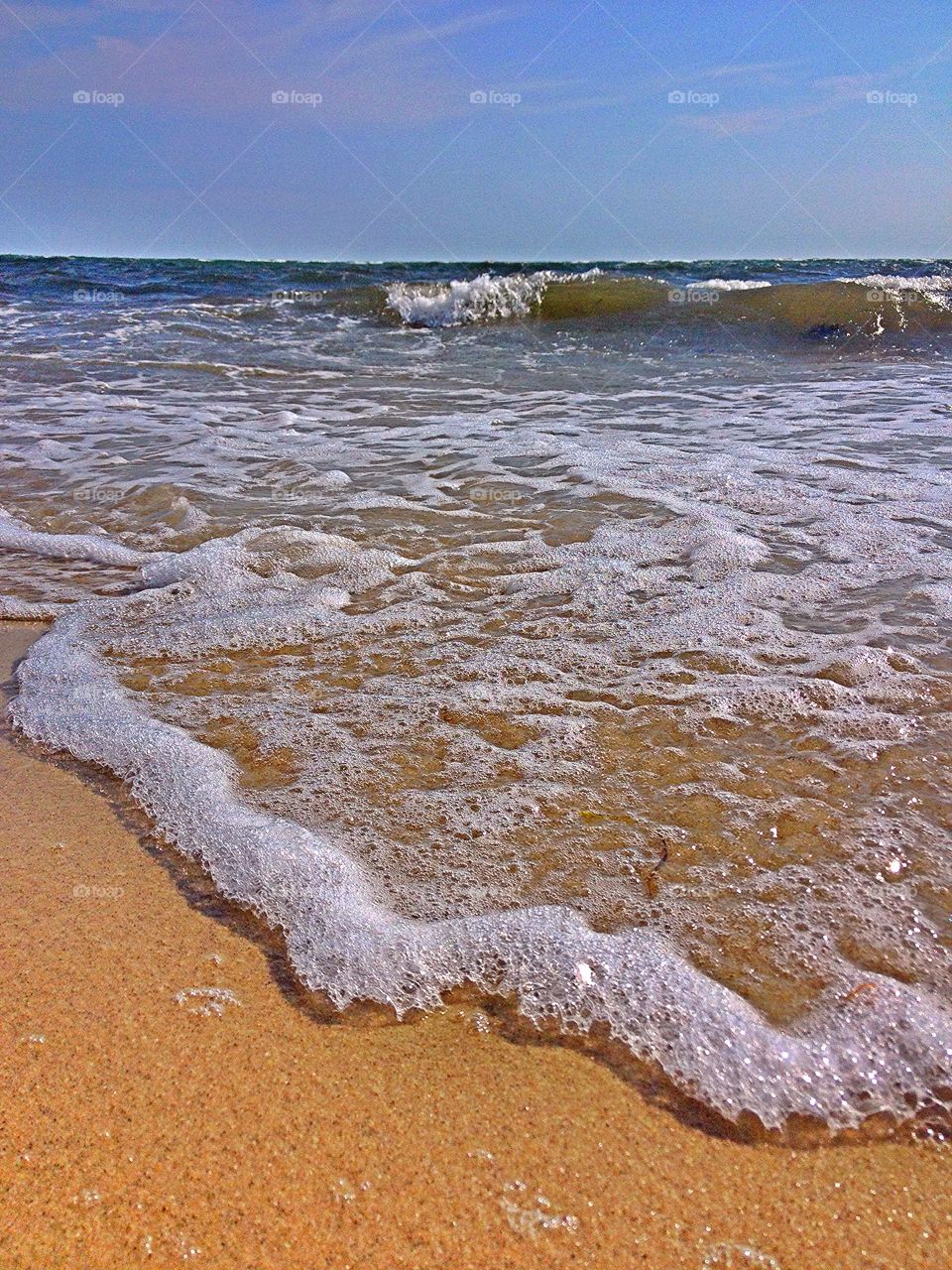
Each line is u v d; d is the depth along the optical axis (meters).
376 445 5.82
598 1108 1.48
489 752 2.48
